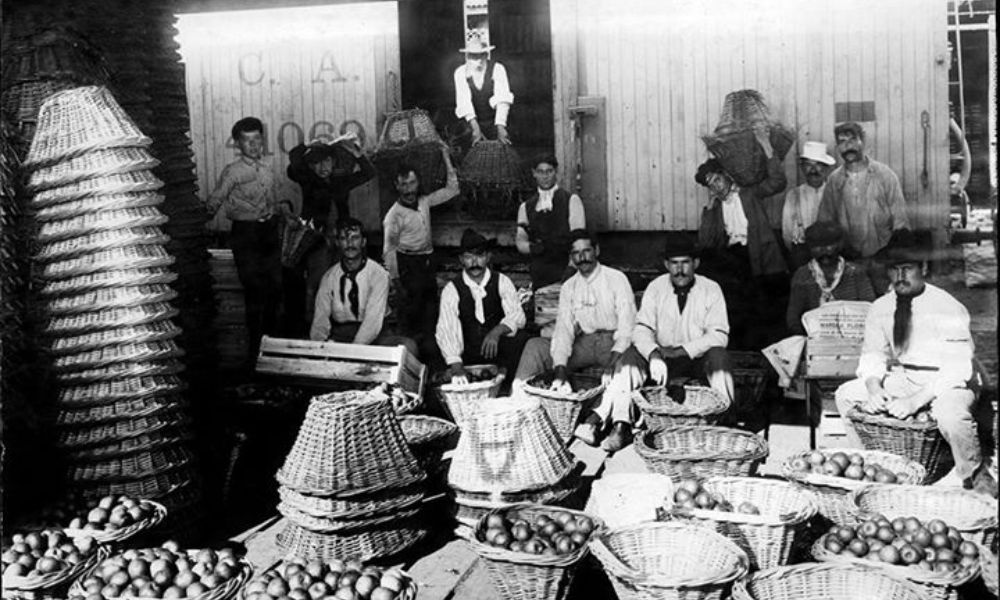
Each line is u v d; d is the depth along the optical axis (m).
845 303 7.52
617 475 6.26
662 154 9.66
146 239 6.09
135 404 6.12
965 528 5.46
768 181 9.02
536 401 6.48
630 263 9.75
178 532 6.26
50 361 6.08
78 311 6.04
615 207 9.81
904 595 4.91
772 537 5.37
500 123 9.77
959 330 6.88
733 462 6.44
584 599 5.50
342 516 5.70
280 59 10.22
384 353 7.99
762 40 9.32
